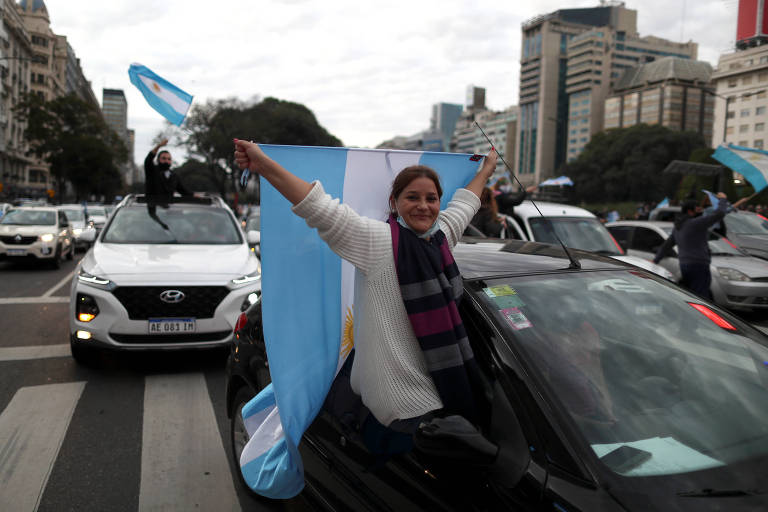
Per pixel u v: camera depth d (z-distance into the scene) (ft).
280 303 7.16
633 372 6.39
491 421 5.81
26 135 187.52
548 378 5.97
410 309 5.85
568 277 7.64
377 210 7.56
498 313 6.62
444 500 5.63
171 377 17.49
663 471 5.28
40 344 21.26
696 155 147.95
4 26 205.46
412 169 6.12
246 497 10.62
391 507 6.23
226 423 14.07
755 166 29.01
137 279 17.16
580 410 5.74
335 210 5.95
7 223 48.47
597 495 4.92
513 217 26.45
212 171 214.69
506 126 590.96
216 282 17.58
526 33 572.92
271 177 6.00
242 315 11.55
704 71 451.12
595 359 6.41
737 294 26.89
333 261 7.43
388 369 5.95
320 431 7.64
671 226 31.58
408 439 6.14
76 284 17.56
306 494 8.00
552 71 546.67
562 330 6.65
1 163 221.05
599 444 5.44
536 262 8.15
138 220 21.65
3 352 20.08
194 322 17.25
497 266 7.83
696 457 5.52
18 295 32.81
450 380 5.81
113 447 12.67
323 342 7.50
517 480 5.22
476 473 5.47
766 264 28.09
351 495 6.93
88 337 17.11
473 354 6.25
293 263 7.20
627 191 277.44
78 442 12.89
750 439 5.86
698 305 7.76
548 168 547.08
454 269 6.20
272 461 8.11
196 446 12.78
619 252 25.30
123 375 17.66
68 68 341.21
